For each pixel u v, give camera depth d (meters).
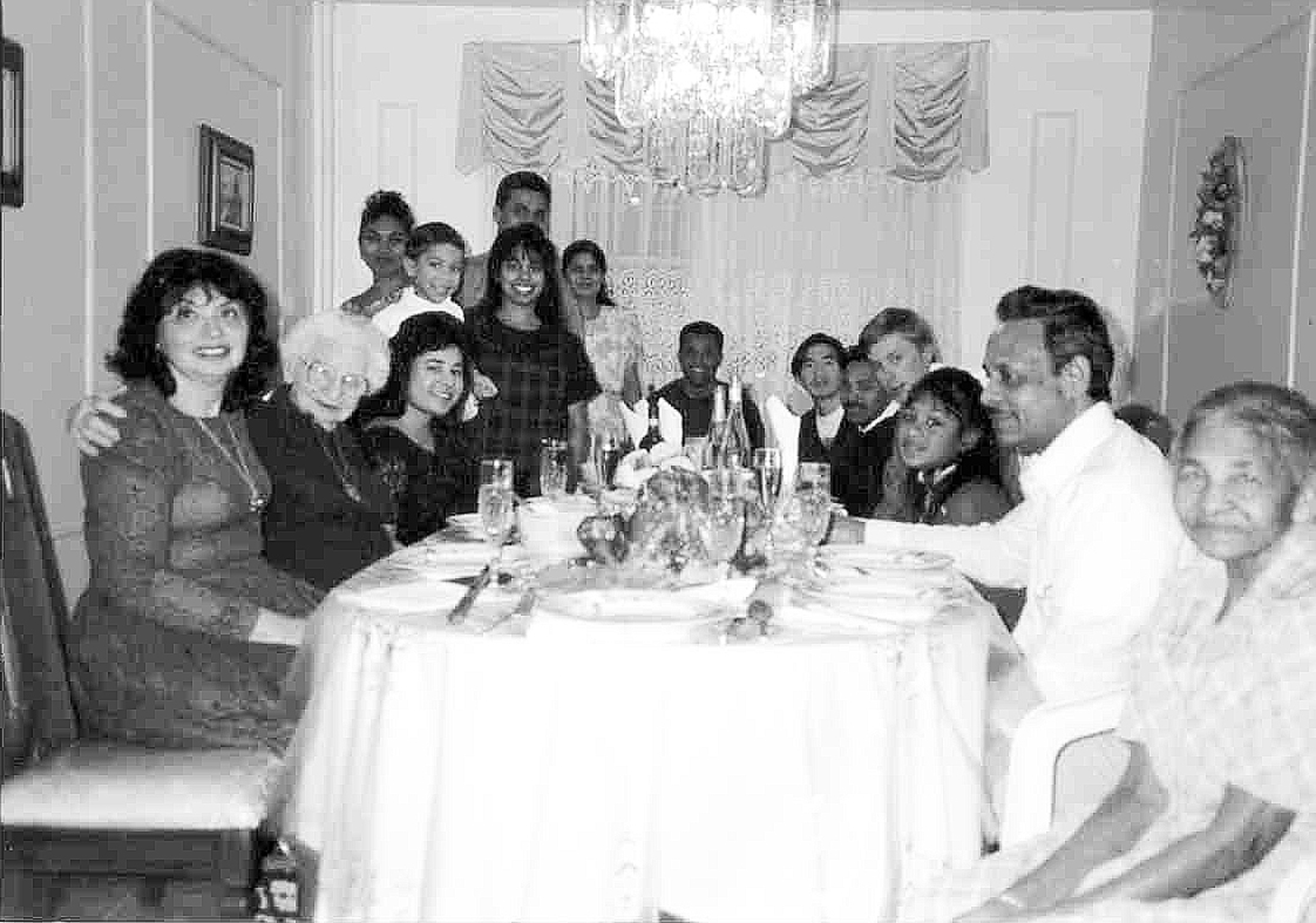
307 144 5.90
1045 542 2.56
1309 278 4.25
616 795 1.89
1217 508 1.65
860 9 6.04
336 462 3.07
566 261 5.21
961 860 2.11
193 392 2.67
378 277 5.38
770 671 1.90
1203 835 1.66
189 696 2.39
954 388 3.16
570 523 2.61
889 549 2.75
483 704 1.93
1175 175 5.62
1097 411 2.51
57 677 2.37
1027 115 6.11
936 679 2.06
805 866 1.92
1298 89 4.38
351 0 6.11
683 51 4.14
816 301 6.18
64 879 2.27
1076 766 2.34
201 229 4.56
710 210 6.16
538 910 1.89
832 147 6.02
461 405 3.62
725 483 2.41
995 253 6.15
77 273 3.57
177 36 4.36
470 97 6.07
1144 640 1.84
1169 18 5.77
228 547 2.67
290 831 2.21
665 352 6.19
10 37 3.18
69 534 3.51
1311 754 1.60
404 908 1.99
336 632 2.16
